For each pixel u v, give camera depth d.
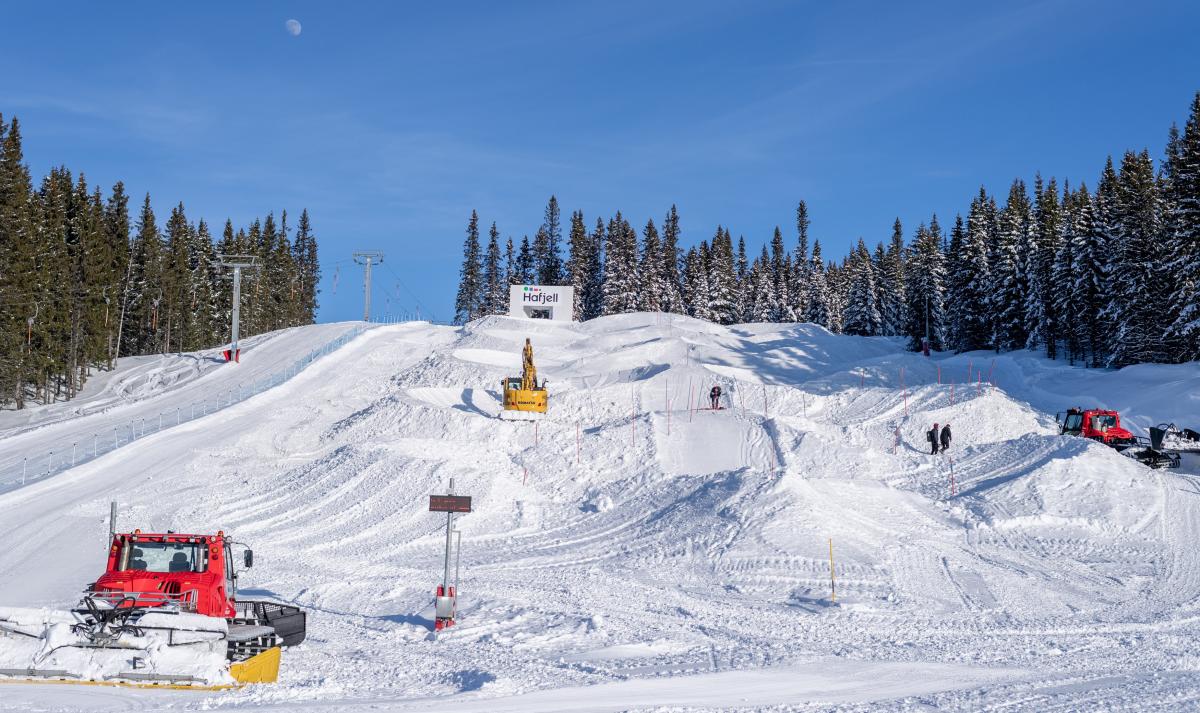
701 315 112.75
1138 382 54.88
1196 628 19.27
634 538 30.12
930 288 89.31
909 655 16.19
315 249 146.00
